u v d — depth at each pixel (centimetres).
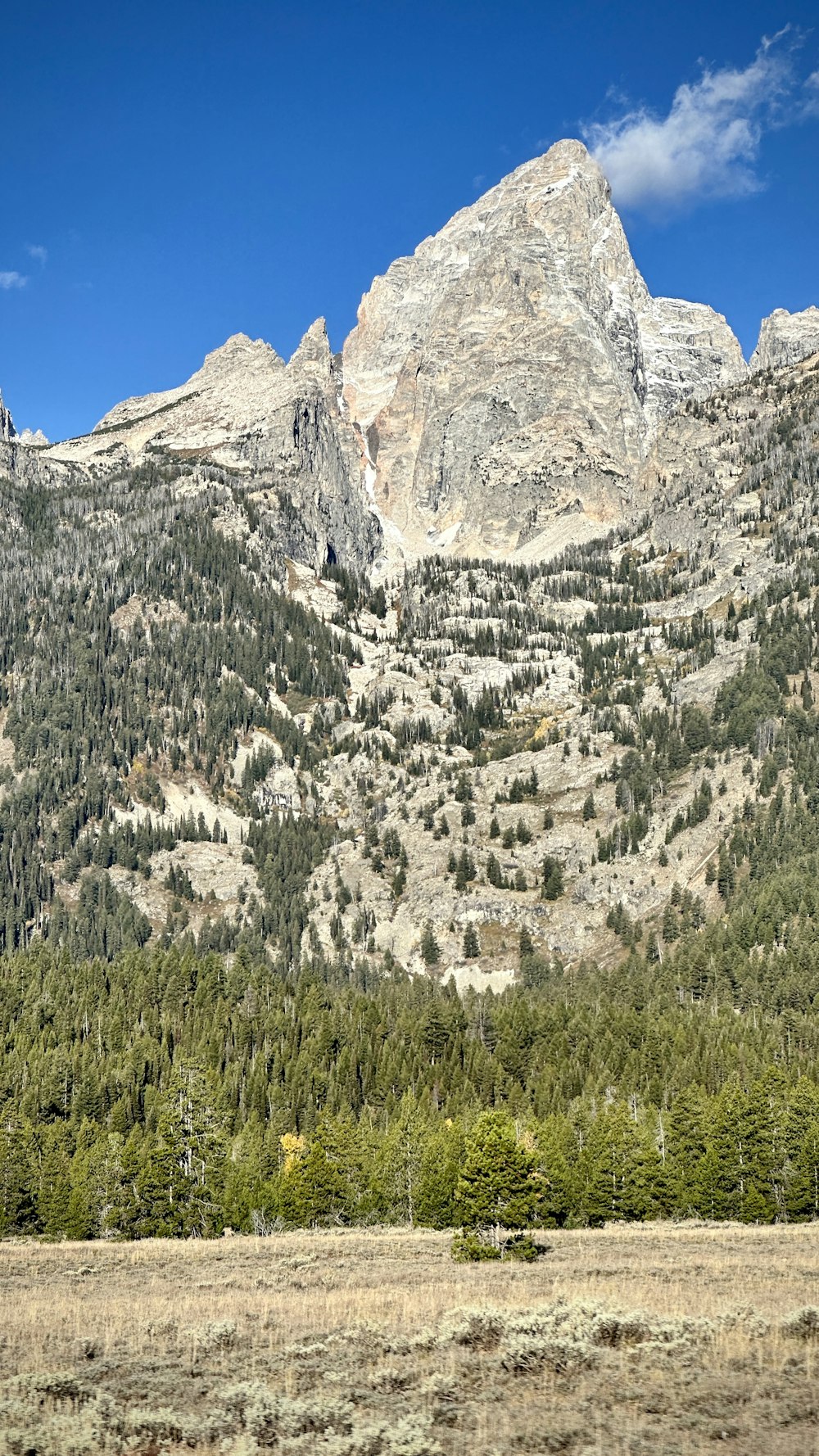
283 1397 3947
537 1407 3791
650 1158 10725
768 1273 6794
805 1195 10562
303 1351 4644
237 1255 8631
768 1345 4375
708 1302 5559
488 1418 3672
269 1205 11050
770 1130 10856
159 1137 11675
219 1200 11138
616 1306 5172
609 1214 10469
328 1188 11075
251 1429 3706
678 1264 7362
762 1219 10475
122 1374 4509
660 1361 4216
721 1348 4347
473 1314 5012
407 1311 5597
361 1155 11512
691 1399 3756
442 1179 10588
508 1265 7606
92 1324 5528
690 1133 11744
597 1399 3844
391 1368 4300
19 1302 6525
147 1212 10869
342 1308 5809
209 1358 4716
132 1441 3628
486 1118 8781
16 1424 3803
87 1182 11412
